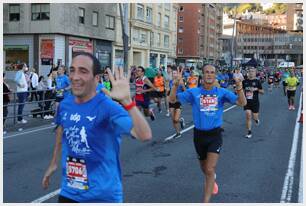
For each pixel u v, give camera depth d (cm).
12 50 3634
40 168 781
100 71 324
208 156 575
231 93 595
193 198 603
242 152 957
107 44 4238
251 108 1270
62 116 328
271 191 645
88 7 3822
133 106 310
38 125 1399
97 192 317
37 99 1548
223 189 652
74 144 321
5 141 1087
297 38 13288
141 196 609
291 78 2061
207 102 592
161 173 749
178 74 636
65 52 3603
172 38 6128
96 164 317
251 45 13488
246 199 602
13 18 3584
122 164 819
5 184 668
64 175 332
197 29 8969
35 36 3544
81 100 322
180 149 981
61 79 1430
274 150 987
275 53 13438
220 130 592
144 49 5128
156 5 5406
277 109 2080
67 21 3553
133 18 4678
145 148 988
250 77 1246
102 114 312
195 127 598
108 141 318
